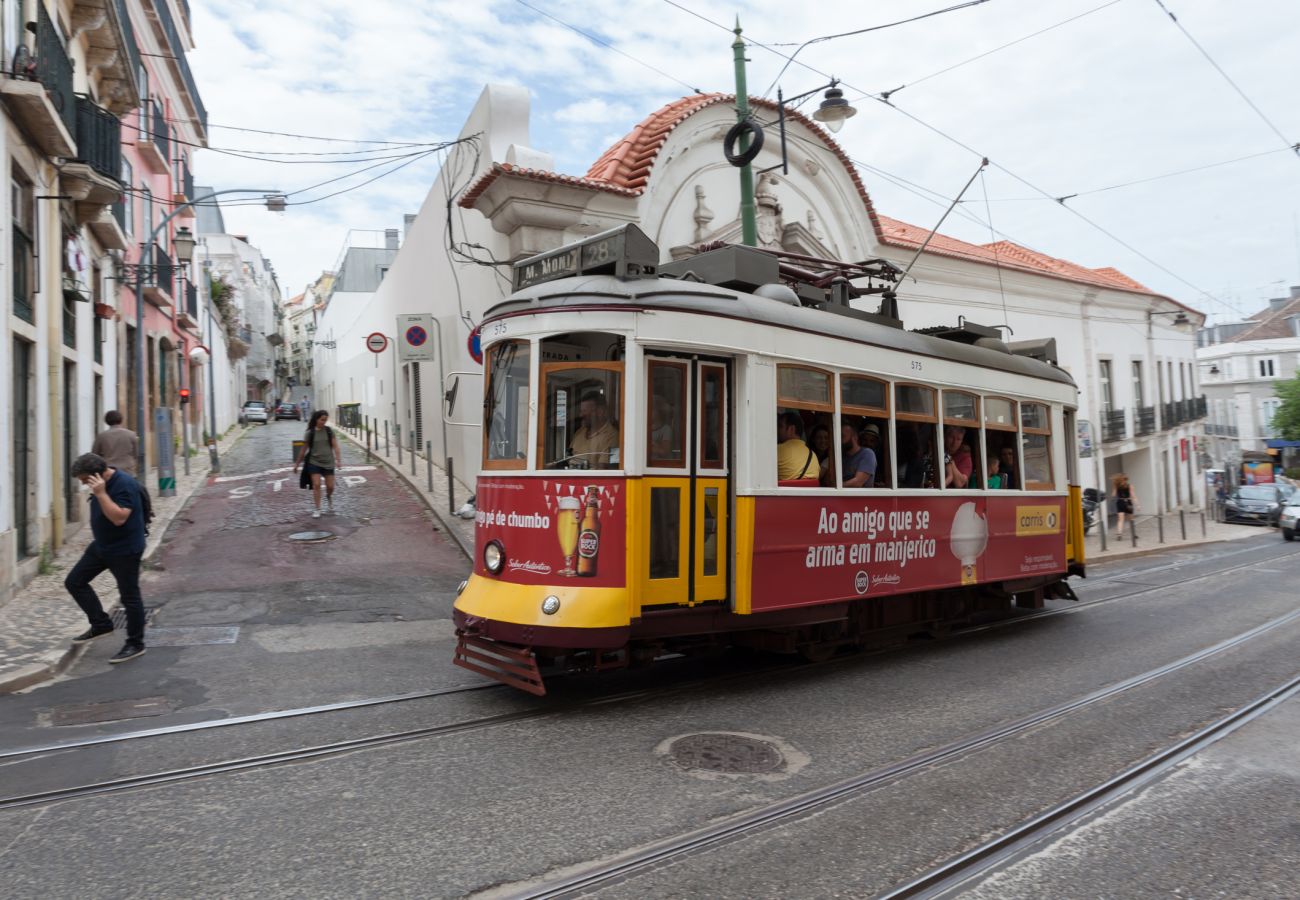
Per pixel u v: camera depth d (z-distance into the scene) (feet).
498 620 21.09
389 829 13.98
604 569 20.72
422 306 73.10
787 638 24.86
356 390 128.47
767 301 24.56
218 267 193.26
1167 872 13.17
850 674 25.68
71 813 14.42
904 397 28.63
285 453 90.12
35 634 26.08
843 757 17.99
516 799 15.31
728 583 22.91
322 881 12.21
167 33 86.33
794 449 24.43
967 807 15.44
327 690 22.24
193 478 66.80
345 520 49.06
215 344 127.44
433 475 63.72
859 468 26.55
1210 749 19.24
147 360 74.79
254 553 40.83
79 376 45.62
